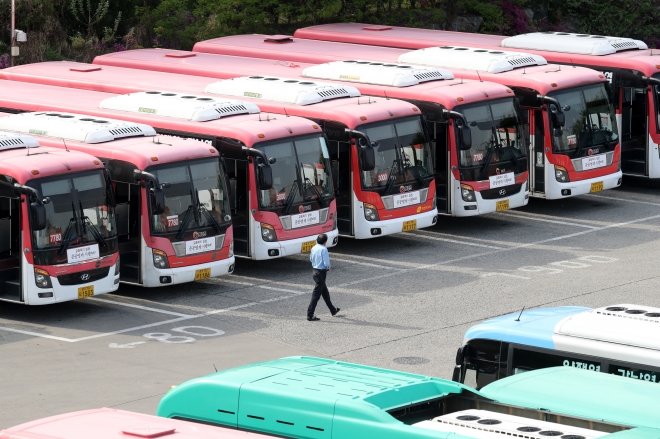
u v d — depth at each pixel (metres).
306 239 50.78
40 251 42.66
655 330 26.06
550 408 21.69
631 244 55.19
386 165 53.31
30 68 66.88
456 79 60.03
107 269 44.59
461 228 59.56
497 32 98.31
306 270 51.84
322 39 77.06
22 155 44.34
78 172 43.78
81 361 38.28
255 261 53.81
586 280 48.38
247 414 21.20
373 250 55.09
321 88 55.91
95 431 18.61
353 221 53.38
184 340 40.78
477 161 56.53
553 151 59.47
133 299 46.97
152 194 45.41
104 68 66.88
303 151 50.66
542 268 50.69
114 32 90.56
